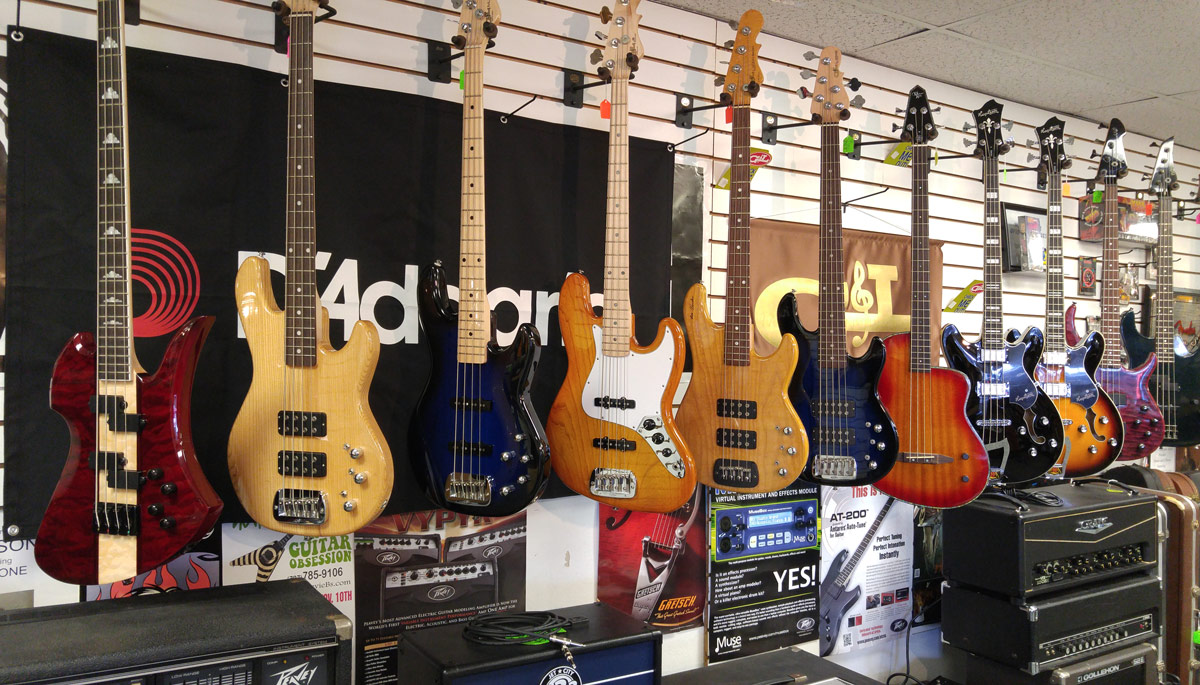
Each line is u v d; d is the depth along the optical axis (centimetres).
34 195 194
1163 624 331
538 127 261
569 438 247
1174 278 485
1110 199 383
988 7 288
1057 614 297
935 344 364
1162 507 335
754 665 266
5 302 192
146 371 198
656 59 288
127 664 151
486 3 224
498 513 220
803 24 306
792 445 252
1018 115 407
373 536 237
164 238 207
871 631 343
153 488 177
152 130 205
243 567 220
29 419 194
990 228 318
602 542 276
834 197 278
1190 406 404
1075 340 378
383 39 237
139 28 205
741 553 304
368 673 235
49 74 194
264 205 220
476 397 222
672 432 240
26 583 197
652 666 215
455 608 249
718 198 306
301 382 199
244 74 216
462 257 225
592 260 273
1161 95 393
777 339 316
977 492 284
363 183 232
